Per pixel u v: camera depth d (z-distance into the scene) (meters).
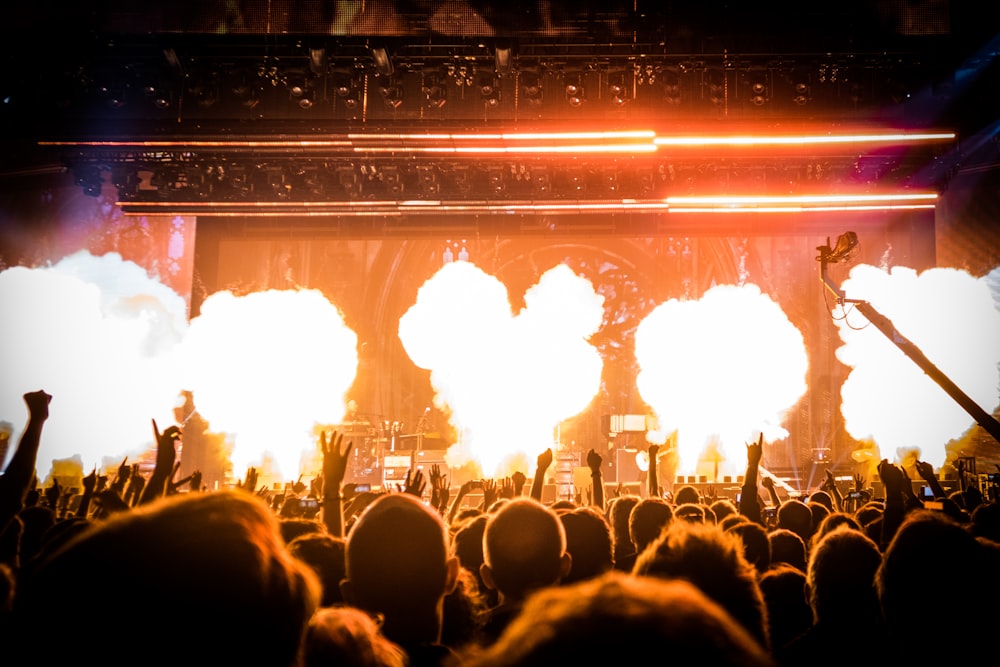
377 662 1.57
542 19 12.59
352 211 15.70
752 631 1.99
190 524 0.92
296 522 3.61
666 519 4.10
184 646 0.84
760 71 13.45
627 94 13.50
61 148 14.24
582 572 3.28
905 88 13.37
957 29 12.58
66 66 13.34
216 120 13.85
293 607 0.96
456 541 3.91
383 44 12.79
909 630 1.58
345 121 13.79
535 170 15.16
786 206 15.15
